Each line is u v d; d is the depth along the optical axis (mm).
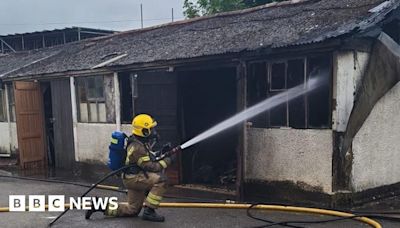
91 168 9820
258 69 6836
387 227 5113
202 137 8211
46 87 11398
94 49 10883
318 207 6043
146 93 8586
